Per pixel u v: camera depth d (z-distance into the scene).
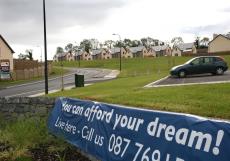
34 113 13.71
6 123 14.09
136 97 15.78
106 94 18.78
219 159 4.75
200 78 27.64
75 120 9.98
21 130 11.32
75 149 9.46
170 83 25.11
